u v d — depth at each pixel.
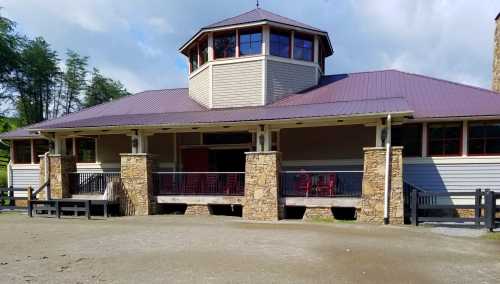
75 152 19.80
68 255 8.10
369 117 12.77
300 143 16.56
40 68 44.03
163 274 6.52
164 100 20.48
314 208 13.85
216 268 6.87
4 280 6.25
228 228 11.71
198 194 15.50
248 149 17.72
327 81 19.16
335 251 8.27
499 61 17.28
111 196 15.77
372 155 13.04
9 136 20.31
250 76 17.09
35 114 46.12
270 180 13.99
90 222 13.58
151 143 18.91
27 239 10.15
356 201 13.35
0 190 17.31
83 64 52.41
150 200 15.75
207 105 17.94
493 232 10.94
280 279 6.21
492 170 13.56
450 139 14.09
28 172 20.47
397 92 16.36
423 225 12.16
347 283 6.03
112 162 19.27
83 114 19.78
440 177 14.06
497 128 13.60
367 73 20.03
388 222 12.57
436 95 15.65
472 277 6.39
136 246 8.99
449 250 8.45
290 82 17.53
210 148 18.20
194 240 9.66
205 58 18.47
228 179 15.24
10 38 39.69
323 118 12.96
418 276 6.43
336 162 16.06
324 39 18.78
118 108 19.98
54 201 15.44
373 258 7.64
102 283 6.05
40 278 6.35
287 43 17.59
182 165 18.56
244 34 17.33
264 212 13.97
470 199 13.70
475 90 15.80
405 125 14.59
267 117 13.73
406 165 14.43
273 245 8.93
